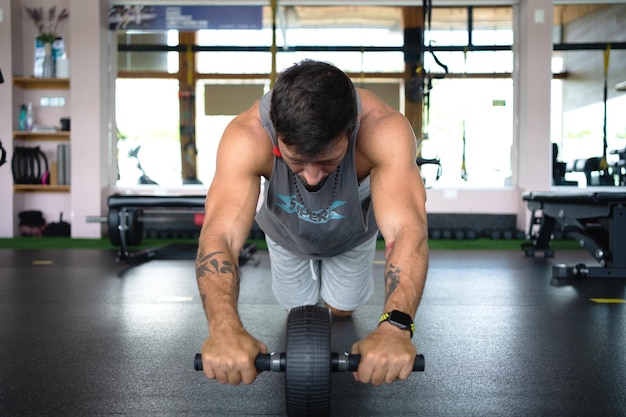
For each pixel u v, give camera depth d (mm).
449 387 1691
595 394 1633
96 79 6637
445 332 2393
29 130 6715
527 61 6711
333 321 2584
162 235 6613
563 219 4422
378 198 1406
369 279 2205
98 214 6656
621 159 7223
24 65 6938
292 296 2219
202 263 1298
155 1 6988
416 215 1361
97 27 6629
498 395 1625
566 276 3838
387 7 7184
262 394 1618
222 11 7066
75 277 3918
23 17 6918
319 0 7090
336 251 1930
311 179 1249
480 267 4496
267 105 1426
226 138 1464
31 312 2771
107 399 1579
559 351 2100
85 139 6641
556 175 7164
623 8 7297
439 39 7176
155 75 7242
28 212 6766
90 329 2422
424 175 7031
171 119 7258
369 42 7227
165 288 3486
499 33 7113
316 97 1143
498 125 7098
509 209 6895
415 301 1229
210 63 7250
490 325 2525
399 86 7277
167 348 2125
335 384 1717
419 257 1289
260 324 2543
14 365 1903
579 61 7469
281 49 7250
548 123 6691
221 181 1432
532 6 6680
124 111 7191
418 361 1136
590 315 2742
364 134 1444
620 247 3832
